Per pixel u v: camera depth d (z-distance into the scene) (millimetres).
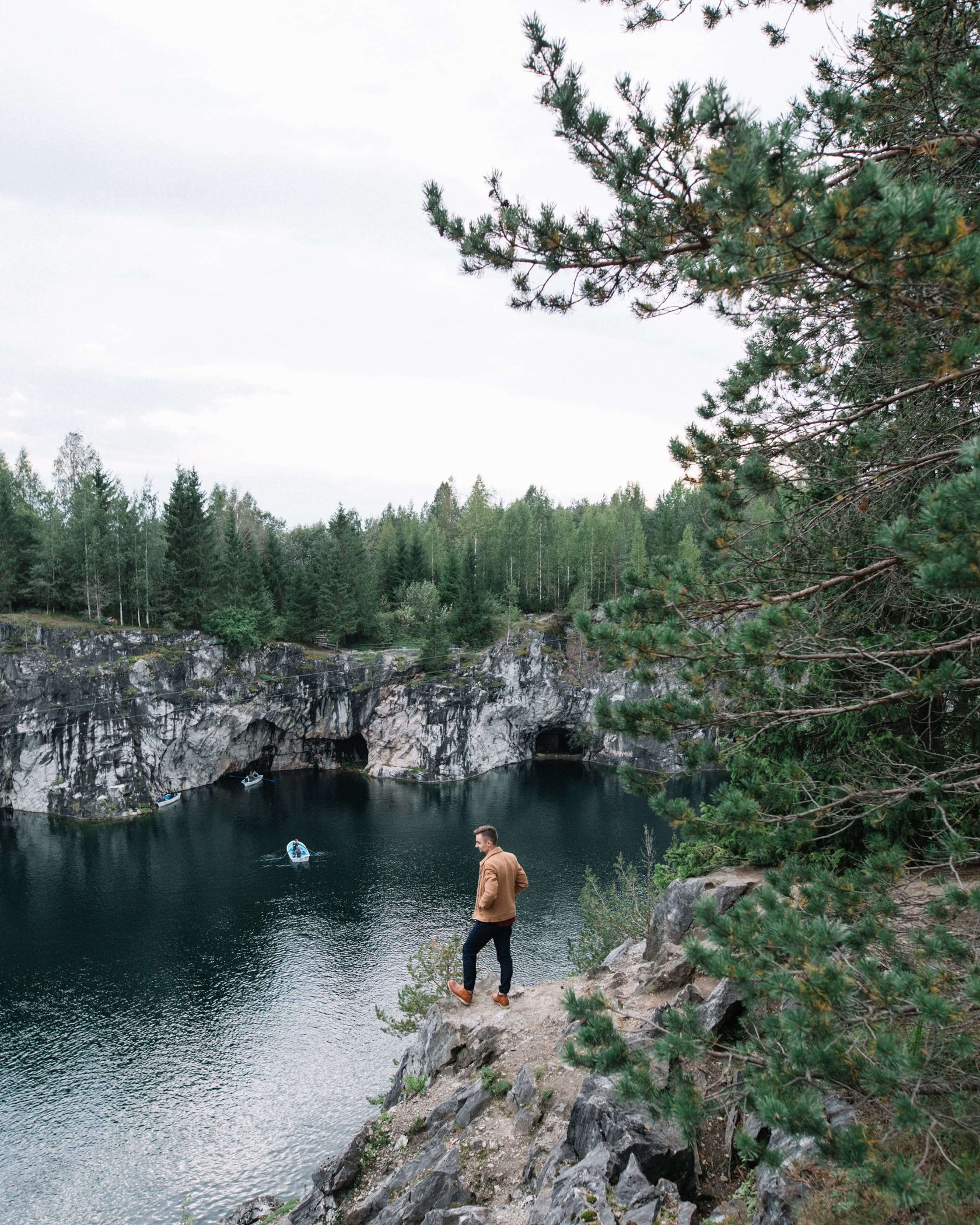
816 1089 4770
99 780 69562
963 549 4336
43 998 36688
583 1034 5465
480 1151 8156
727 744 7090
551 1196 6762
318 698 85688
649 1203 6160
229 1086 30000
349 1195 8898
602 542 103312
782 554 7723
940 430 7543
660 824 63312
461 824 63812
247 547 97188
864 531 7531
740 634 6141
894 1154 4566
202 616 79312
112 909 46562
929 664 7602
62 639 71000
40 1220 23609
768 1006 7648
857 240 4621
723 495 8156
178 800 74438
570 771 89312
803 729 10508
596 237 7234
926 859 7121
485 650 88938
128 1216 23734
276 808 70750
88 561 76312
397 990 37125
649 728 6898
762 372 6984
